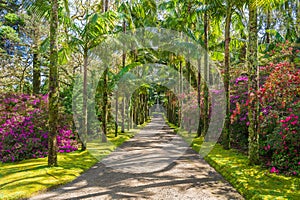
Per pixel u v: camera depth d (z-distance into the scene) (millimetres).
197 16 9438
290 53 6578
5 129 6426
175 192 3895
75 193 3867
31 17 10336
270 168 4727
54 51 5062
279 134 4699
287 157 4582
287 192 3494
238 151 6852
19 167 5184
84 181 4512
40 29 10445
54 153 5254
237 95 7656
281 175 4293
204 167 5516
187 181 4477
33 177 4441
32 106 7734
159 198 3654
